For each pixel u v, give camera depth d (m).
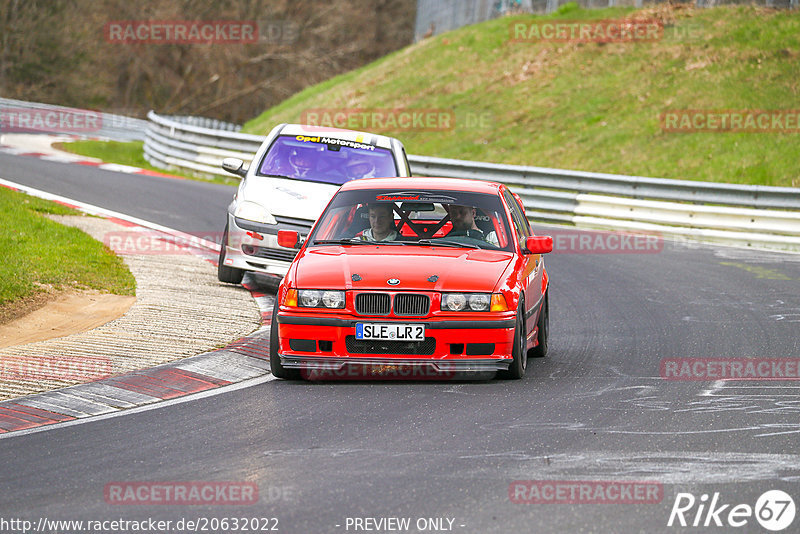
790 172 88.31
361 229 33.12
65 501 19.12
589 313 43.34
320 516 18.16
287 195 44.84
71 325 36.25
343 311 28.72
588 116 111.81
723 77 110.00
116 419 25.34
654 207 73.31
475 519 17.98
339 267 29.69
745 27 119.44
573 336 38.31
